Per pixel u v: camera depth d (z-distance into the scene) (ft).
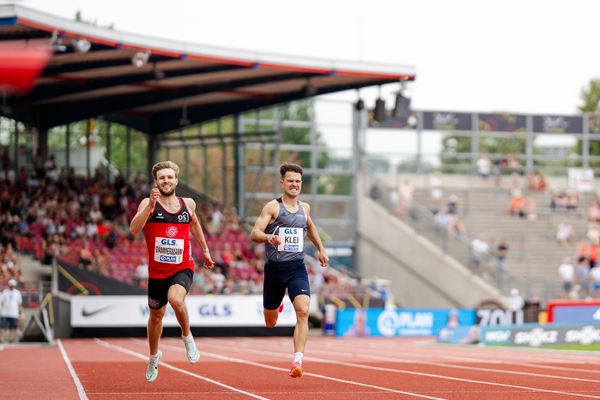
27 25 143.54
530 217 267.39
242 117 259.80
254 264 223.30
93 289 189.26
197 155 263.70
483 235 262.06
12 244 198.18
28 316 176.04
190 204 58.80
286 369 88.43
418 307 249.75
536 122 291.17
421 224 251.80
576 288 236.63
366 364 98.53
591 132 297.33
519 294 231.50
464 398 57.21
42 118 237.45
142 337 186.09
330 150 268.00
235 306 194.59
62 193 224.53
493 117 285.84
